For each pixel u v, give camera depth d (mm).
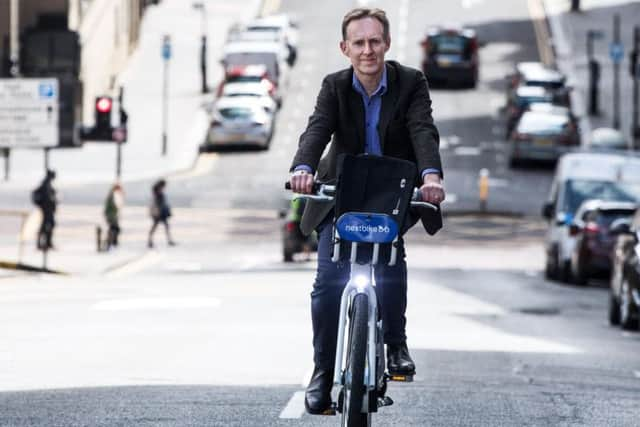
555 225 47375
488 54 119312
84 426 13477
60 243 59469
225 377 17781
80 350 21188
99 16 106750
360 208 10609
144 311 29766
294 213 52000
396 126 11234
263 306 31250
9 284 40062
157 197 59906
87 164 90375
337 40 120000
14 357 20094
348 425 10250
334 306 11094
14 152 94188
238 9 130750
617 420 14555
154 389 16391
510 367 20172
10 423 13641
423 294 37594
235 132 93438
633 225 30672
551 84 99812
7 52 95188
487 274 47844
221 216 73062
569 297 39531
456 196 81250
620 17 129500
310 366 19234
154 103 106125
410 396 16031
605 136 88188
